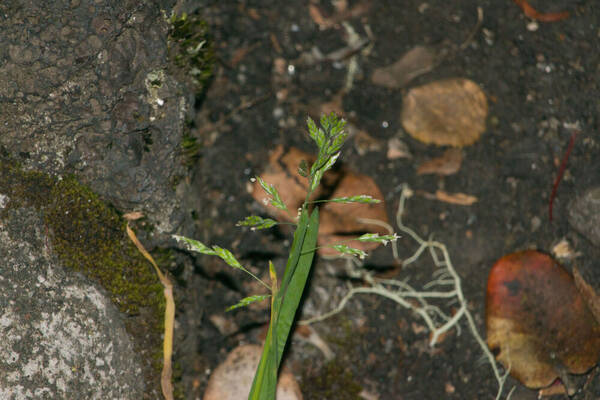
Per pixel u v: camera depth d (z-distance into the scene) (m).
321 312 0.39
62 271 0.35
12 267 0.35
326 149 0.34
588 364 0.38
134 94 0.36
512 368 0.38
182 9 0.37
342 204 0.39
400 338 0.39
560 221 0.39
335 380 0.38
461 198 0.39
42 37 0.35
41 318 0.35
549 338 0.38
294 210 0.39
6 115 0.35
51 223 0.35
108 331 0.36
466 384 0.38
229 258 0.34
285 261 0.39
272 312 0.34
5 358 0.35
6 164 0.35
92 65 0.35
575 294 0.38
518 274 0.38
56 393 0.35
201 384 0.38
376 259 0.39
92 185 0.36
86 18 0.35
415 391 0.38
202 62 0.38
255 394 0.34
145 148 0.36
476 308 0.39
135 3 0.35
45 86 0.35
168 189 0.36
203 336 0.38
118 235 0.36
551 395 0.38
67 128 0.35
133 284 0.36
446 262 0.39
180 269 0.37
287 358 0.38
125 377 0.36
